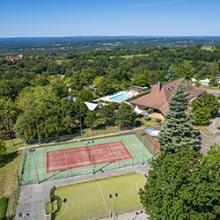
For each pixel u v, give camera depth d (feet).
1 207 107.86
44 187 124.16
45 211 104.99
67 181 128.47
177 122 144.15
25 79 333.01
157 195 72.59
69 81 369.50
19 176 133.90
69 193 119.75
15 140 187.83
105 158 151.12
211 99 194.39
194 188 69.15
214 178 73.61
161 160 83.05
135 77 368.48
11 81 298.56
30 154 160.66
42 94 223.51
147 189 78.43
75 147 167.84
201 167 74.64
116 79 359.46
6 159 156.35
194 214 68.74
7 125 195.83
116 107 226.99
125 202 111.24
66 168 141.49
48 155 158.51
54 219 102.06
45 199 114.73
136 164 142.31
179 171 72.08
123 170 136.46
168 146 142.92
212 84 350.43
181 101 145.38
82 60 625.00
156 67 457.68
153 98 223.51
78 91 303.89
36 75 398.42
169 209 67.92
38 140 178.19
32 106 196.85
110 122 203.41
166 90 226.99
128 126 192.85
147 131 180.86
